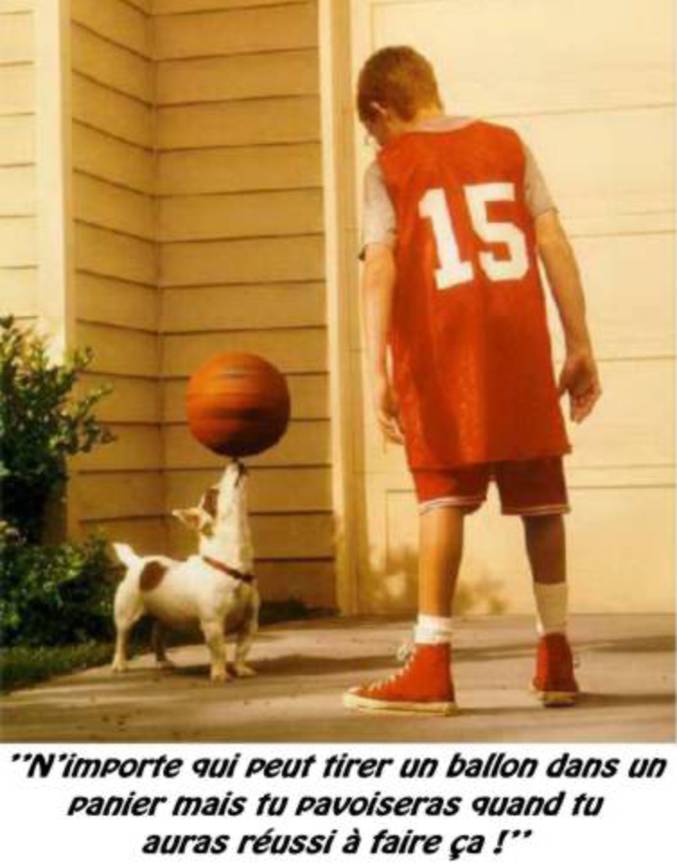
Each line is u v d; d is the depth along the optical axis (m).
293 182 9.68
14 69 8.73
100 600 7.95
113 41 9.34
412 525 9.55
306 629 8.50
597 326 9.33
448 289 5.44
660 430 9.27
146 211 9.68
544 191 5.66
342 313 9.59
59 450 8.26
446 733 5.11
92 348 8.93
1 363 8.24
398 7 9.62
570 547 9.33
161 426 9.73
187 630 8.30
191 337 9.74
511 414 5.45
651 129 9.36
